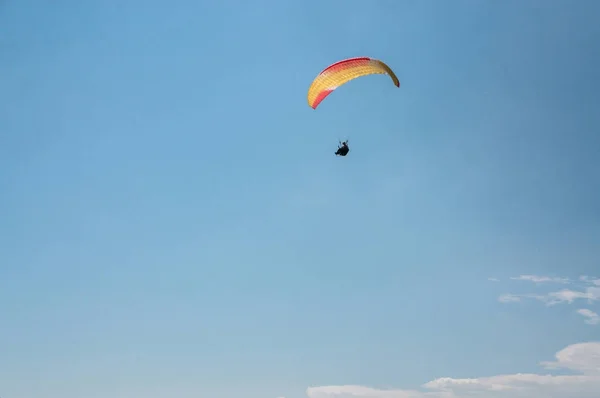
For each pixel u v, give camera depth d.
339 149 55.50
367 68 60.62
